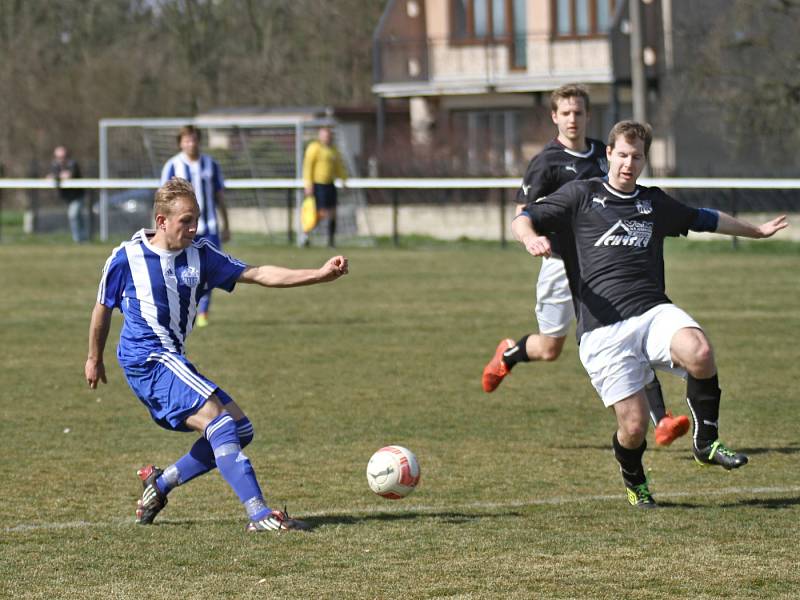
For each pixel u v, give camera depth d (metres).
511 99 92.81
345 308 39.66
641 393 15.48
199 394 14.55
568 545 13.92
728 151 83.44
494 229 69.81
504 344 21.73
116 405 23.73
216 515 15.62
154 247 14.77
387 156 81.00
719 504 15.99
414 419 22.23
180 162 34.66
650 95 88.88
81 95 120.75
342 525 14.93
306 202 46.72
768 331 33.12
